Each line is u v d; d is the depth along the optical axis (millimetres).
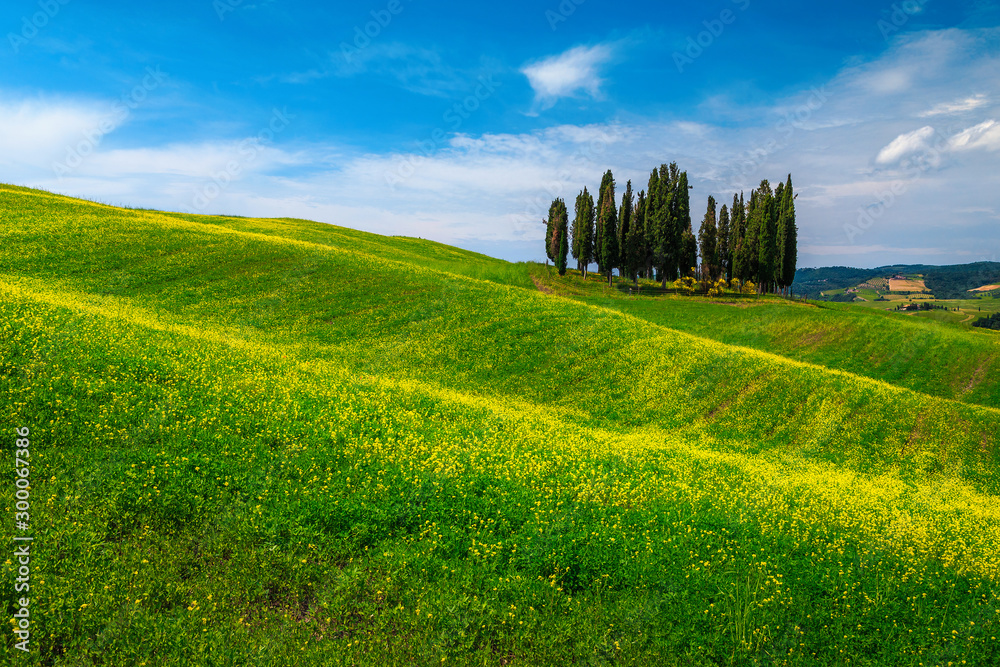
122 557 9344
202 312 31547
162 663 7555
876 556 11922
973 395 41844
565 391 28578
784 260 75375
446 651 8414
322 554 10320
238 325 30531
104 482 11203
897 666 8891
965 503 19812
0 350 16062
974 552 12719
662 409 27375
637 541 11633
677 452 19953
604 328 37312
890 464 24734
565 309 40812
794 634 9352
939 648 9273
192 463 12492
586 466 16047
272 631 8461
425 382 26766
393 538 11117
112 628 7906
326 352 28703
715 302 68625
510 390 28031
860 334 54062
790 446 25219
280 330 31047
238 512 11062
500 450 16391
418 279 43250
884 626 9680
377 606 9273
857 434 27156
